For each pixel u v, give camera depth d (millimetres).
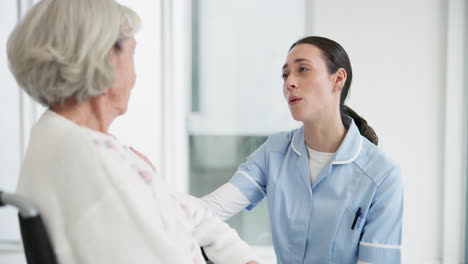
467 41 1852
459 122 1882
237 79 2125
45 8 621
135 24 703
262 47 2094
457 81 1864
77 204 572
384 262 1035
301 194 1158
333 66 1086
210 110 2154
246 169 1253
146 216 597
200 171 2195
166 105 2084
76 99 647
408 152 1929
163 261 600
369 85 1925
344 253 1095
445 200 1910
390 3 1891
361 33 1914
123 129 2100
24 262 2184
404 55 1900
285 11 2057
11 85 2152
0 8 2113
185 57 2139
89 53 617
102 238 570
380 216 1057
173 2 2051
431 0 1871
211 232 880
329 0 1926
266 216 2172
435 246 1947
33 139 621
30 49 604
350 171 1114
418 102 1910
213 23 2111
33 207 545
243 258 855
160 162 2117
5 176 2191
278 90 2104
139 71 2074
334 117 1124
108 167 590
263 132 2135
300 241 1140
